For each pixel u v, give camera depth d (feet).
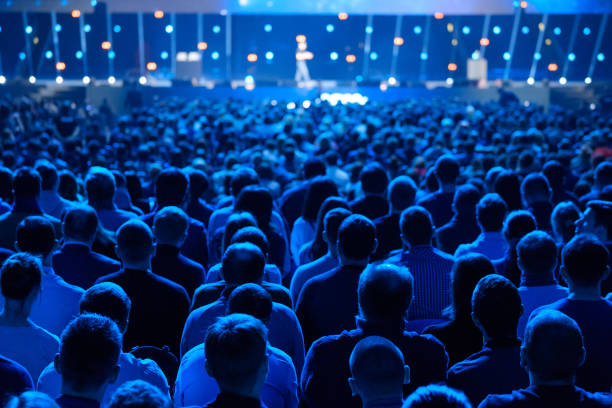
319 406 10.48
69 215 15.72
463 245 17.66
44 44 133.49
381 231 19.07
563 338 8.72
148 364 10.96
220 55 142.61
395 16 141.79
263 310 10.62
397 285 10.36
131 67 131.54
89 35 134.41
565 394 8.75
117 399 6.38
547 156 37.04
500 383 10.16
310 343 13.33
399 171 35.73
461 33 142.00
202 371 10.77
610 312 11.60
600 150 40.98
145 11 115.44
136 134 52.95
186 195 20.16
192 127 64.69
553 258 13.25
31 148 39.47
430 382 10.29
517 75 141.69
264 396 10.57
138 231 13.71
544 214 21.43
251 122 63.46
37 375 11.14
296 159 41.37
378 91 111.24
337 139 59.11
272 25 141.59
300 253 19.34
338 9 113.50
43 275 13.79
